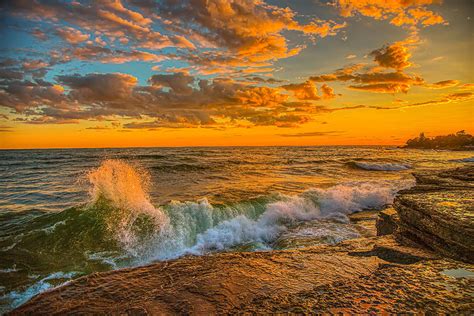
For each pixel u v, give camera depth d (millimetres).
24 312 2010
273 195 13766
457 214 3404
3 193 16469
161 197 14570
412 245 3760
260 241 9812
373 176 26297
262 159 44562
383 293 1777
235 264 2855
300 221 11906
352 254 3418
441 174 10297
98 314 1935
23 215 11391
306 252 3484
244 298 2074
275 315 1620
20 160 42500
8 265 7234
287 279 2447
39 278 6785
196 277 2504
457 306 1557
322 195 14773
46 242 8500
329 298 1768
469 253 2900
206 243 9406
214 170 27484
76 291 2289
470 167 12406
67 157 49812
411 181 21062
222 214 11242
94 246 8539
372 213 13508
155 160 37875
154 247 8828
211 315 1835
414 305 1596
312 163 38656
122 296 2182
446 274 2057
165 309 1948
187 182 20000
